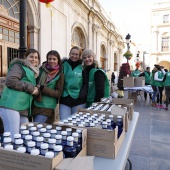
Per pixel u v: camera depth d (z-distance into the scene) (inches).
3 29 247.1
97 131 52.2
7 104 84.4
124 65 345.4
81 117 69.2
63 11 382.9
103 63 782.5
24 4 114.5
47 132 53.9
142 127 198.5
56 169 33.5
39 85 93.4
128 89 309.9
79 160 36.7
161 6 1333.7
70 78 104.0
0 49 244.1
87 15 539.2
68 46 413.7
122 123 66.2
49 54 97.2
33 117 97.5
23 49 115.6
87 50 107.3
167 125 207.0
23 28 115.4
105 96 112.7
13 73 85.7
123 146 59.7
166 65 1397.6
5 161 36.4
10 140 43.2
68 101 103.8
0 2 237.3
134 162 121.2
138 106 323.6
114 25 895.1
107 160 50.6
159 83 304.3
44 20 308.8
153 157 128.5
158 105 315.3
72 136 47.2
